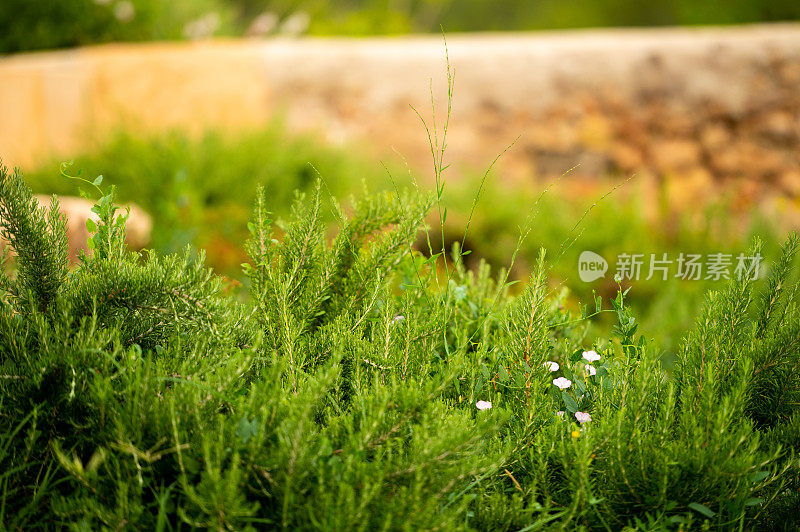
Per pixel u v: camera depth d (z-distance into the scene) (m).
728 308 3.02
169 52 7.39
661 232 5.83
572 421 3.00
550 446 2.94
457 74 7.38
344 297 3.08
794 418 2.95
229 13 10.00
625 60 7.09
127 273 2.91
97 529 2.81
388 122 7.48
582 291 4.81
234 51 7.55
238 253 4.69
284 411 2.83
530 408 2.96
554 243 5.40
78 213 3.47
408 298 3.04
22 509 2.81
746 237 5.11
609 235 5.40
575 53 7.19
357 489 2.80
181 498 2.82
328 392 2.93
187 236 4.29
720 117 6.91
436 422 2.85
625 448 2.89
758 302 3.09
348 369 3.03
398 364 2.99
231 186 5.54
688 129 6.95
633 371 3.00
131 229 3.70
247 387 2.96
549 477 2.94
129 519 2.77
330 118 7.60
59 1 7.88
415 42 7.98
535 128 7.22
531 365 2.99
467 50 7.42
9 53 7.79
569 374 3.04
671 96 7.00
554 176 7.12
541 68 7.23
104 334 2.87
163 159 5.54
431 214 5.46
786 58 6.85
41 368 2.85
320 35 10.63
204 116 6.89
